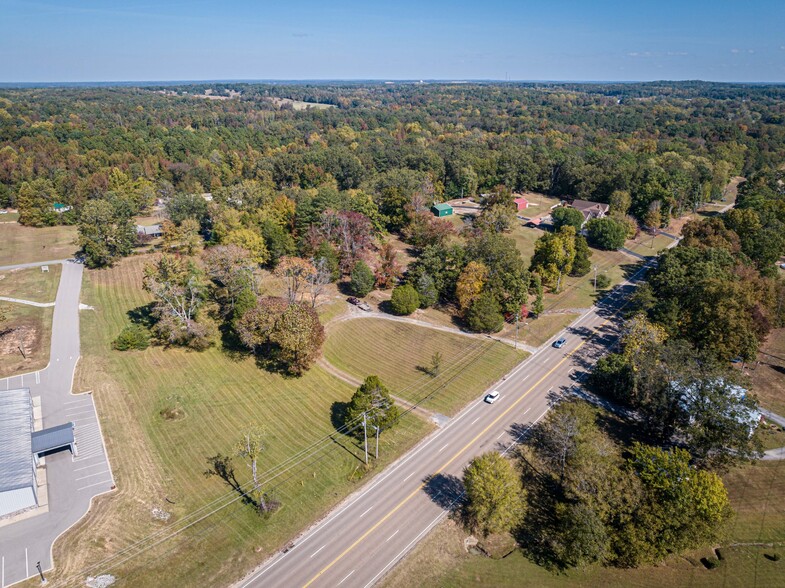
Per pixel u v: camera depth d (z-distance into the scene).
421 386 75.56
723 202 181.25
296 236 121.94
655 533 46.19
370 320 94.56
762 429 64.06
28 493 50.47
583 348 87.44
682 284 90.06
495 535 51.50
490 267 98.75
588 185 171.12
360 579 45.91
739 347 75.50
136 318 91.19
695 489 47.81
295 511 52.66
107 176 167.25
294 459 59.91
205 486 55.31
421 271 100.31
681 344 67.25
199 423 65.31
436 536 50.78
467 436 65.06
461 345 87.44
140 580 44.41
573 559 47.19
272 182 188.25
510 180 185.75
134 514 50.94
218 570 45.94
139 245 127.88
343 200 136.38
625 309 102.19
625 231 136.75
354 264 109.06
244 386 73.62
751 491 57.47
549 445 60.81
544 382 77.31
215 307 92.88
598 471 50.59
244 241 107.44
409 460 60.75
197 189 179.88
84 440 60.81
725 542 51.38
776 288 90.94
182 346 82.56
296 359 74.38
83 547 46.88
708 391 58.44
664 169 174.75
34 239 131.12
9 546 46.66
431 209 161.88
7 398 63.22
